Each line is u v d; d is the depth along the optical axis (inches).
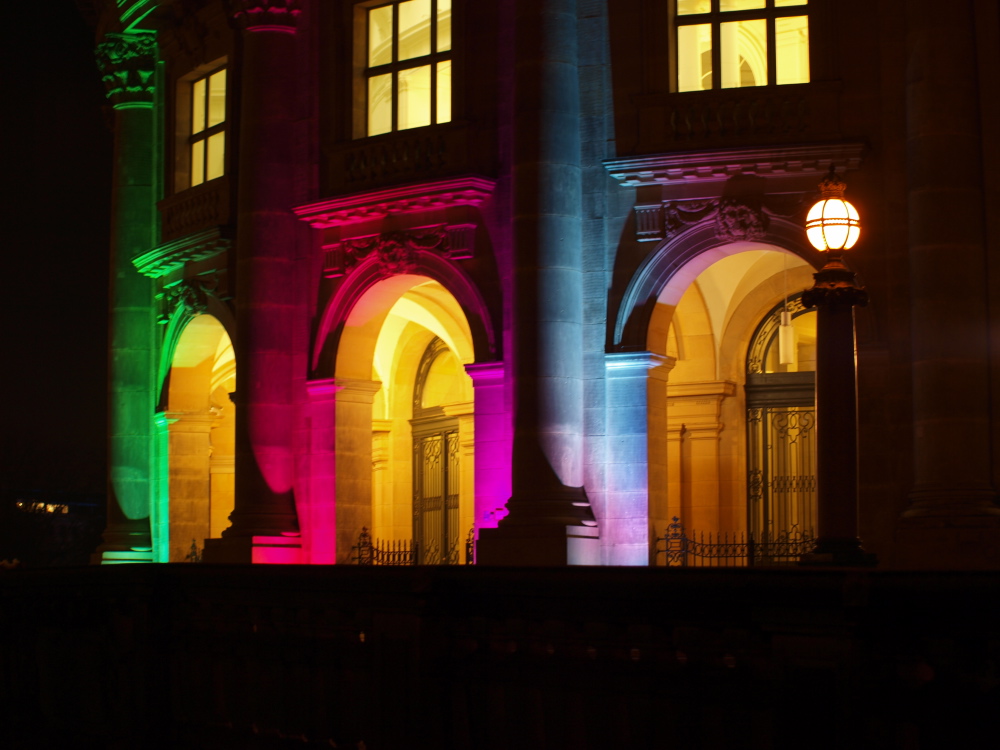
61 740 514.6
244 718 440.8
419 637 364.5
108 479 1173.1
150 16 1147.9
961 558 679.7
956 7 727.7
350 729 397.7
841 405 483.5
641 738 323.6
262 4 979.3
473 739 362.0
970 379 705.0
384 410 1257.4
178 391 1136.2
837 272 488.1
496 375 859.4
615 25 840.9
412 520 1244.5
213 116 1111.0
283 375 965.2
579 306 821.9
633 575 319.6
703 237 808.9
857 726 275.3
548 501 794.2
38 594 542.0
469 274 882.8
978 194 721.6
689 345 1037.8
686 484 1035.9
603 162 820.6
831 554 472.1
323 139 964.0
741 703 306.3
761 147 781.3
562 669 341.4
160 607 478.9
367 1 956.0
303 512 954.7
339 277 946.7
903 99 770.8
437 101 924.0
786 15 807.7
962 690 273.4
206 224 1062.4
